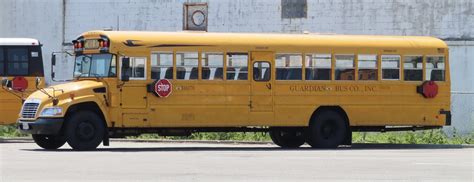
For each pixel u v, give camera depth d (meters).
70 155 28.69
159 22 55.59
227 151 31.75
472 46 50.69
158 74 32.72
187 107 33.06
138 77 32.50
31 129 31.70
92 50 32.75
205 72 33.31
